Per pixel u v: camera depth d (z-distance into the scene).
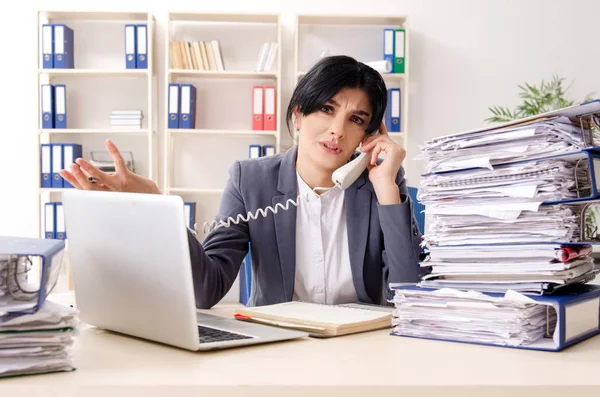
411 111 4.88
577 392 0.75
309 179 1.69
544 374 0.80
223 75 4.70
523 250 1.01
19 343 0.78
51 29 4.55
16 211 4.80
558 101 4.57
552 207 0.99
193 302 0.90
